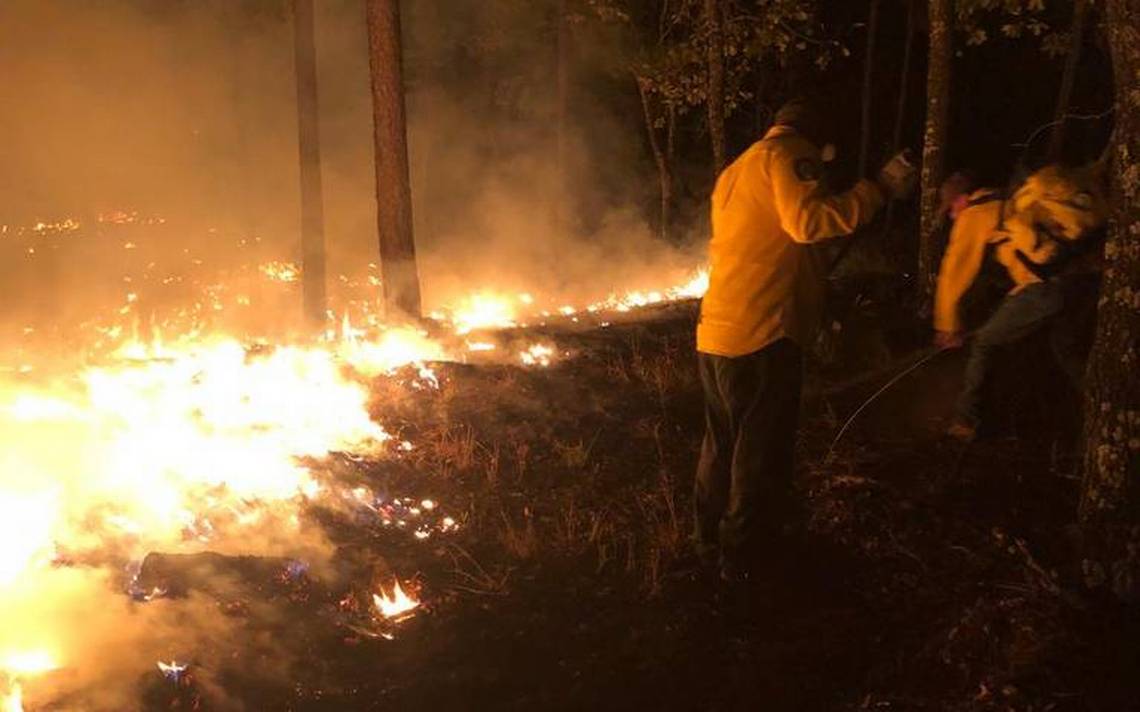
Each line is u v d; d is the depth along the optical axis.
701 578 4.85
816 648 4.22
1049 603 3.98
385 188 10.06
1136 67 3.94
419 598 4.89
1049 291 5.43
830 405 6.58
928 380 6.74
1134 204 3.99
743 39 14.26
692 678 4.14
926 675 3.89
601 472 6.24
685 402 7.45
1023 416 5.96
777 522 4.76
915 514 5.05
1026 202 5.41
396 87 9.96
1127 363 4.00
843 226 4.30
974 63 19.20
